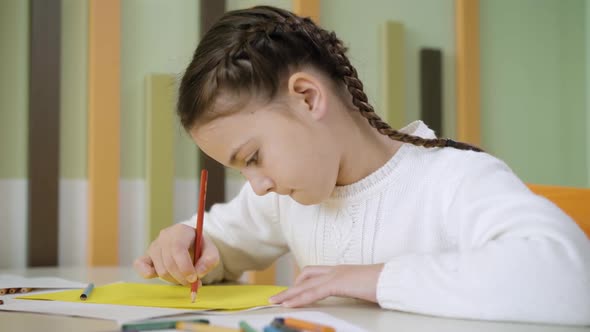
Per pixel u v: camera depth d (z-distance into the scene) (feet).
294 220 3.17
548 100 6.97
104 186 5.36
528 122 6.88
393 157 2.87
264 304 2.25
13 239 5.26
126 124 5.61
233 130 2.43
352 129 2.77
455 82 6.61
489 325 1.89
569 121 7.04
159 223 5.42
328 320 1.87
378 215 2.83
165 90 5.49
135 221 5.60
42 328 1.83
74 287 2.84
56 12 5.26
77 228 5.44
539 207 2.22
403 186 2.81
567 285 1.94
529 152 6.88
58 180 5.24
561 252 2.01
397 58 6.17
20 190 5.31
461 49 6.50
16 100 5.33
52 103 5.23
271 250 3.49
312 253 3.06
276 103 2.45
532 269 1.97
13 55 5.34
